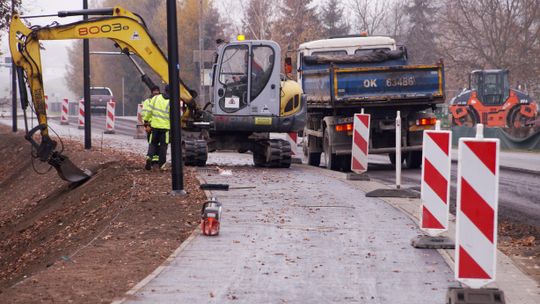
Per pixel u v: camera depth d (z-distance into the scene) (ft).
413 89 91.20
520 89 233.55
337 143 94.02
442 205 43.93
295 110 92.68
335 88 90.68
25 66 82.02
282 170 89.61
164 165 86.79
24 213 88.43
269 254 42.65
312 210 57.47
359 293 34.71
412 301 33.35
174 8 63.52
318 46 108.06
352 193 66.90
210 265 40.01
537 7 253.85
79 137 149.79
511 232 51.75
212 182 73.82
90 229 59.77
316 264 40.34
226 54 92.07
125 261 41.60
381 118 94.94
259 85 91.81
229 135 95.96
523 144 152.87
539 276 38.55
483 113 192.44
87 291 35.06
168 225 51.78
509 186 78.54
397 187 64.80
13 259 66.74
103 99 260.21
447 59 283.79
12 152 141.79
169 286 35.81
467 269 29.81
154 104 81.82
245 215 55.16
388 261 41.06
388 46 108.27
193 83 326.44
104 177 82.38
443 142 43.78
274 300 33.58
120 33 84.79
